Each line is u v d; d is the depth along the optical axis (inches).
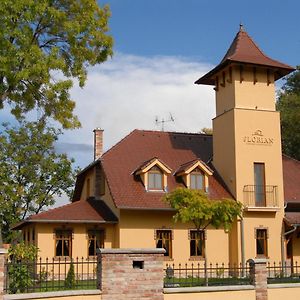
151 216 1157.7
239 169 1203.2
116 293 520.4
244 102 1237.1
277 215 1215.6
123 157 1250.0
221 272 740.0
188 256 1165.1
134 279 529.0
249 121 1230.3
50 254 1095.6
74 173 1567.4
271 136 1243.8
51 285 617.3
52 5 901.2
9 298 478.3
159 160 1184.8
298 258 1235.9
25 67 826.2
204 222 1059.3
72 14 918.4
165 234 1166.3
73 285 586.2
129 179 1186.0
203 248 1178.6
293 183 1323.8
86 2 917.2
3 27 813.9
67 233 1123.9
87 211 1156.5
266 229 1200.2
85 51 925.2
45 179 1539.1
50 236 1104.8
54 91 872.3
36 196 1504.7
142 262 536.7
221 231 1198.3
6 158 1485.0
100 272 523.8
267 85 1263.5
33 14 833.5
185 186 1206.3
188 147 1353.3
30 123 1504.7
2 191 1449.3
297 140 1689.2
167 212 1169.4
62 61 852.0
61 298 504.4
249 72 1252.5
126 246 1125.7
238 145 1211.9
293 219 1209.4
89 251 1130.7
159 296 538.3
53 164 1523.1
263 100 1254.3
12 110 936.9
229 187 1224.8
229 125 1238.9
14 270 561.6
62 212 1131.9
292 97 1771.7
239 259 1169.4
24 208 1489.9
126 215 1139.3
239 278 656.4
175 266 1149.1
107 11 947.3
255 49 1283.2
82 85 937.5
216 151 1293.1
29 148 1481.3
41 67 819.4
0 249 471.5
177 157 1304.1
